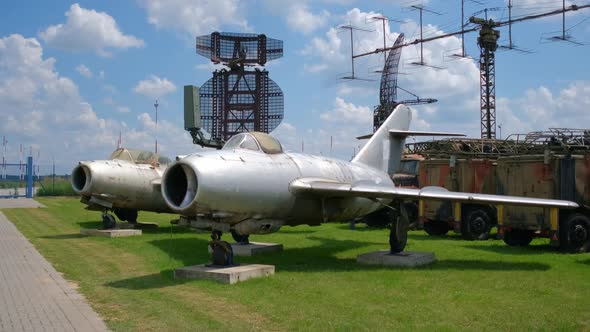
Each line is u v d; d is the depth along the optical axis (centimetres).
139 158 2022
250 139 1181
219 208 1018
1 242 1627
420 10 5303
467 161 1975
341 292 883
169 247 1511
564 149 1895
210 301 817
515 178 1684
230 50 7456
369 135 1836
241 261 1271
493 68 5147
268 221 1145
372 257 1230
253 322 698
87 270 1120
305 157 1300
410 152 2623
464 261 1270
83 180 1862
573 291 902
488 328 671
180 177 1070
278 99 7350
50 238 1741
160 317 723
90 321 706
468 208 1858
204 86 7375
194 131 4188
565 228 1456
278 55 7519
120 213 2161
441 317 723
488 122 5122
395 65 6006
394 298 839
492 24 5003
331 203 1262
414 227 2194
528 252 1466
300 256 1361
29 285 954
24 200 4588
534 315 734
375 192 1142
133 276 1048
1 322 702
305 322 692
